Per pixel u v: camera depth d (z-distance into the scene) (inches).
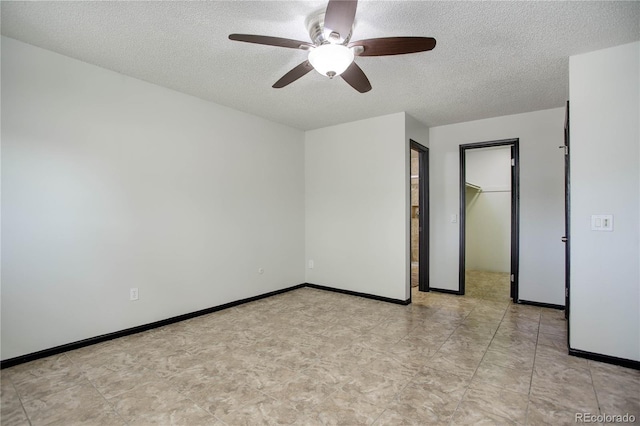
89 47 96.8
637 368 92.0
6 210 91.7
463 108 151.4
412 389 81.9
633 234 92.9
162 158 127.0
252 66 108.7
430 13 78.8
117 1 74.7
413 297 171.3
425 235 184.4
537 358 99.3
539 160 155.0
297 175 190.7
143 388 82.0
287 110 155.3
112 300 113.0
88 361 96.2
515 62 104.9
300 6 76.2
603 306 96.7
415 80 118.8
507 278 222.8
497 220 248.5
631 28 85.2
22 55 94.1
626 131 93.6
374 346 108.3
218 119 146.8
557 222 151.1
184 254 134.1
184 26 85.1
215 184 145.8
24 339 94.7
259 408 73.9
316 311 146.3
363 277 170.7
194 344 109.3
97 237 109.5
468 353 103.0
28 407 73.9
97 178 109.4
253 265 163.5
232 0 74.0
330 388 82.3
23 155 94.7
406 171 157.8
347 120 172.2
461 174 175.9
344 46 73.6
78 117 105.1
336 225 181.9
